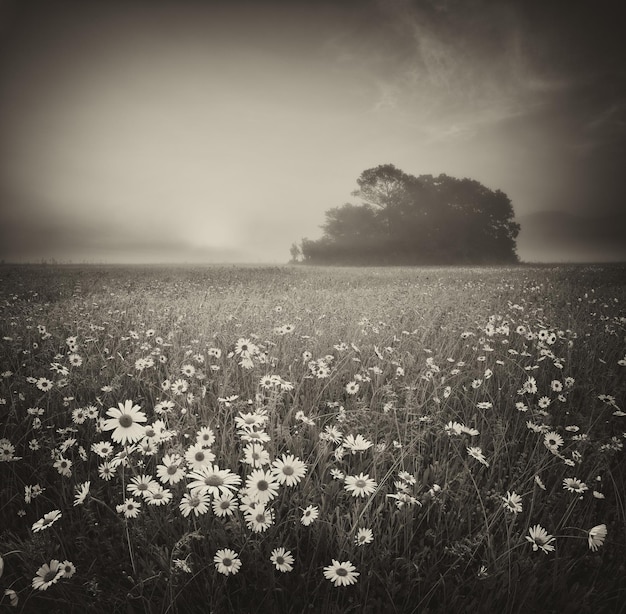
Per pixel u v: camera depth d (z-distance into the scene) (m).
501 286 13.83
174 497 2.32
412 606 1.92
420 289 13.51
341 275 22.66
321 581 1.92
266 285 15.62
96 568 2.00
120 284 15.40
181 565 1.79
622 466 2.85
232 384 4.11
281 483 2.47
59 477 2.66
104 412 3.40
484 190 70.38
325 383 4.23
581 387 4.11
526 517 2.39
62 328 6.56
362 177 69.69
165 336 6.15
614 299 9.70
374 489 2.26
